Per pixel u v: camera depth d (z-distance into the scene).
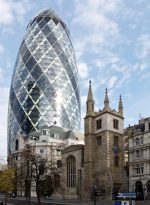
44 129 180.62
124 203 58.53
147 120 109.25
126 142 141.50
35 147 168.00
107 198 114.44
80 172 128.50
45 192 107.44
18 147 190.25
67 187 133.12
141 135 110.38
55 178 108.94
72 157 135.38
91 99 132.62
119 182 120.31
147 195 103.31
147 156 106.81
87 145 127.25
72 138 178.88
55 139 174.12
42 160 108.31
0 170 127.62
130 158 113.62
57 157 166.75
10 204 108.69
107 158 119.69
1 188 112.94
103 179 118.38
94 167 124.62
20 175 105.25
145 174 106.56
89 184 121.88
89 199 119.38
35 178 96.12
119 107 130.88
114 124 126.31
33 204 103.50
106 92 127.75
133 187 110.19
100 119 126.88
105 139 122.25
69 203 98.12
